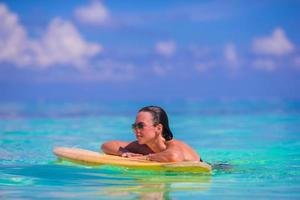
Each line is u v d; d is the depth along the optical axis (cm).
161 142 694
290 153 895
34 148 947
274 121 1628
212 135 1251
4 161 757
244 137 1195
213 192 525
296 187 555
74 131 1334
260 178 614
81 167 680
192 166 639
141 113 686
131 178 604
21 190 536
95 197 497
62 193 518
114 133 1281
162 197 499
